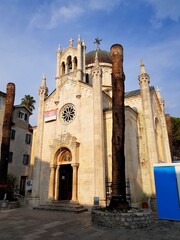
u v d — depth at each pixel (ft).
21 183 128.98
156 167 54.70
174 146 159.53
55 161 82.17
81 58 103.19
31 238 34.32
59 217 55.57
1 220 51.70
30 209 73.97
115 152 49.80
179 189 50.11
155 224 44.34
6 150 79.97
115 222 41.29
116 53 57.72
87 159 75.31
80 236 35.24
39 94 98.58
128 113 80.53
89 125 79.51
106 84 122.31
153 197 74.38
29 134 141.69
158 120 107.34
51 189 78.54
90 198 70.03
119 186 47.52
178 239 32.63
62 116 89.25
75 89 89.10
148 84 89.56
